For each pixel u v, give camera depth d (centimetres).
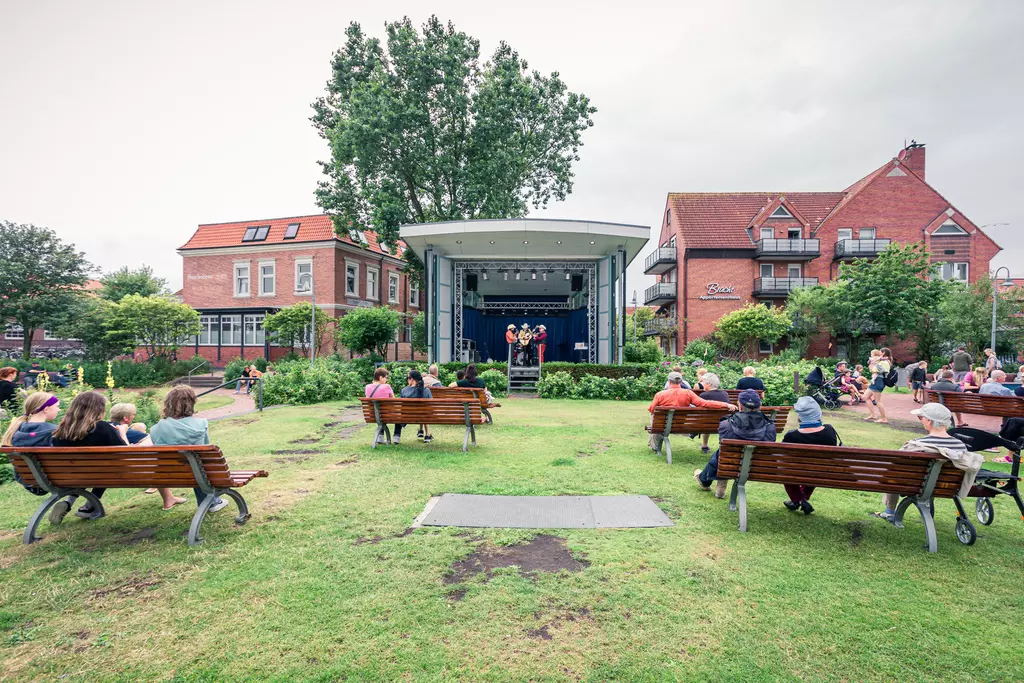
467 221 1773
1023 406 854
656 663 254
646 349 2239
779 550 392
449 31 2305
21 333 3809
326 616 295
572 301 2673
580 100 2545
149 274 4344
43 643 269
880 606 311
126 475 409
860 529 441
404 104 2217
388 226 2328
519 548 392
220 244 3180
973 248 3353
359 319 1997
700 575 348
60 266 2778
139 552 384
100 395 430
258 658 257
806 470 423
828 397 1346
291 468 641
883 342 3194
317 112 2472
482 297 2767
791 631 283
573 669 249
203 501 412
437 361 2066
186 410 448
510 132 2377
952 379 1168
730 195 3738
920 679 245
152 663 253
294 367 1683
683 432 698
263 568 356
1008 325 2512
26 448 396
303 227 3084
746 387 680
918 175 3594
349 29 2345
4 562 367
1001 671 250
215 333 3109
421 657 258
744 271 3388
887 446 811
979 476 418
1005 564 373
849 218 3428
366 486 558
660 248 3666
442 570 353
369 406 771
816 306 2973
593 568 357
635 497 519
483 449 762
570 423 1030
